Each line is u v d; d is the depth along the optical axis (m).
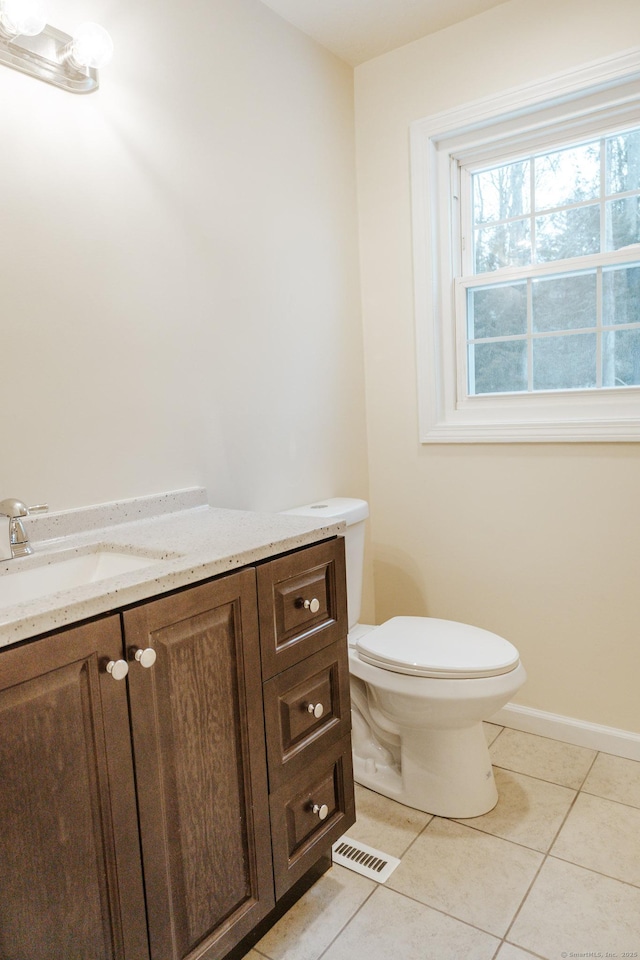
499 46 1.98
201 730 1.11
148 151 1.54
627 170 1.92
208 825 1.13
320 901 1.45
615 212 1.95
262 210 1.90
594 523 1.99
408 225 2.23
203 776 1.12
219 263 1.75
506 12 1.96
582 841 1.61
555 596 2.09
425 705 1.62
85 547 1.32
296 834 1.33
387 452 2.39
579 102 1.91
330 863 1.55
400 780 1.85
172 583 1.04
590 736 2.04
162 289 1.59
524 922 1.36
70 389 1.39
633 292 1.94
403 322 2.29
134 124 1.51
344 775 1.47
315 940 1.34
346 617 1.47
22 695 0.85
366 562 2.43
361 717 1.94
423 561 2.35
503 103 1.98
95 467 1.44
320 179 2.14
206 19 1.70
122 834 0.98
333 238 2.21
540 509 2.08
